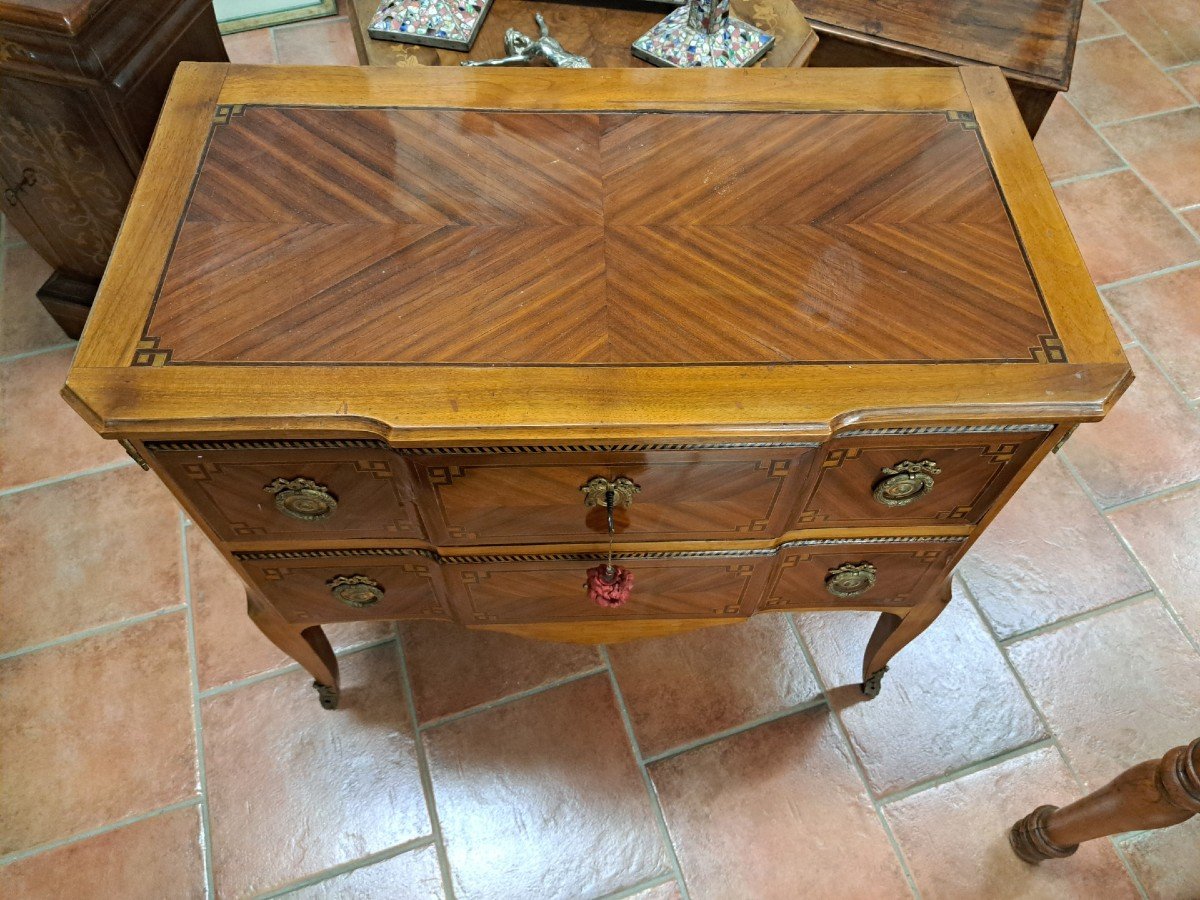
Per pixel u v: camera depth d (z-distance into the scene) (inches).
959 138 42.9
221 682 58.8
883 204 40.4
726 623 49.9
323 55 92.6
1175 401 71.7
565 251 38.5
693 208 40.2
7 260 77.8
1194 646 60.9
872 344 35.6
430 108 43.8
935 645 60.9
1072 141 87.7
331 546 42.0
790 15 59.2
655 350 35.3
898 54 69.3
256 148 41.7
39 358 72.3
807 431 33.6
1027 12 70.4
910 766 56.5
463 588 45.1
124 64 55.1
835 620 62.2
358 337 35.4
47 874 52.4
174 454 35.1
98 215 63.2
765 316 36.4
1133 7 99.5
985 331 36.1
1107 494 67.2
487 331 35.7
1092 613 62.1
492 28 59.3
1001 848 54.0
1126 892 52.6
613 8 60.6
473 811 54.9
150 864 52.9
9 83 54.5
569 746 57.2
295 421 33.3
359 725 57.7
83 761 55.8
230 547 41.6
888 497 39.0
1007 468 38.1
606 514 39.4
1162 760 40.7
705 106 44.3
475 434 33.2
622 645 60.9
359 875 52.9
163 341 35.0
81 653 59.6
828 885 52.8
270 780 55.6
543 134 42.9
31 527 64.4
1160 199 83.6
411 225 39.2
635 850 53.8
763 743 57.3
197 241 38.2
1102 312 36.7
